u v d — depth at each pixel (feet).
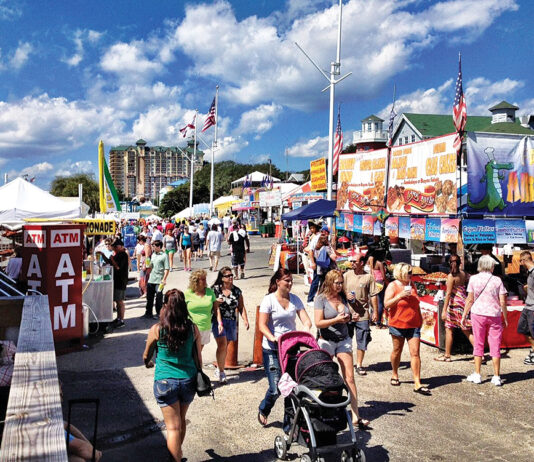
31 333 12.52
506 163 34.53
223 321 24.56
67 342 29.84
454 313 28.14
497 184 34.19
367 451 17.15
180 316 15.01
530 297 26.58
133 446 17.63
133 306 44.65
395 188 42.96
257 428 19.16
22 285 29.35
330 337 19.11
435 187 36.70
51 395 8.48
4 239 66.85
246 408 21.15
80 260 30.22
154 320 38.42
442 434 18.51
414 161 39.83
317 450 15.08
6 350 16.44
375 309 34.81
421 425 19.29
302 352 16.96
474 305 24.25
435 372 25.86
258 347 27.07
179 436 14.85
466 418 19.95
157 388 14.83
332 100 64.80
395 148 43.16
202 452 17.21
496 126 168.66
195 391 15.30
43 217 46.11
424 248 50.31
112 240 45.09
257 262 76.89
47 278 28.94
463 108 33.22
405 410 20.77
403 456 16.78
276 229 131.44
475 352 24.27
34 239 28.99
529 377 24.82
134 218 191.83
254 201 148.25
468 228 33.09
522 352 29.32
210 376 25.38
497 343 23.82
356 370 25.70
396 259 46.34
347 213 52.90
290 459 16.61
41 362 10.14
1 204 45.16
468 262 35.04
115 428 19.07
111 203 60.39
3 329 18.42
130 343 31.65
